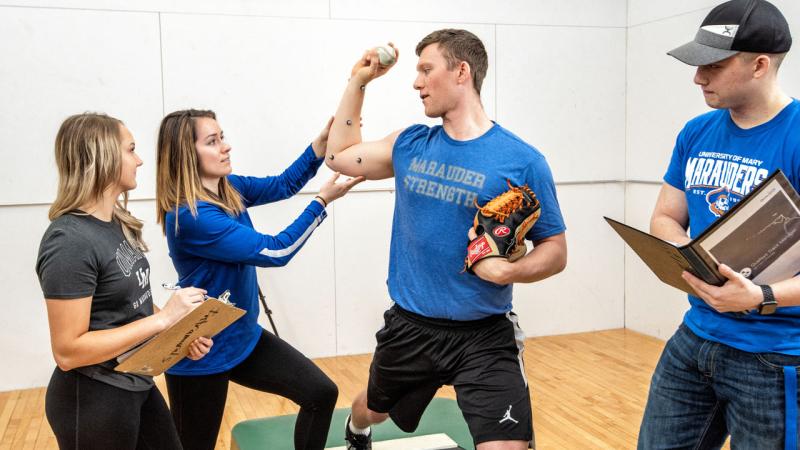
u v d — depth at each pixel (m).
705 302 1.87
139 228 2.01
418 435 3.09
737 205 1.57
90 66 4.24
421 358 2.21
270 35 4.54
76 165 1.79
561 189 5.26
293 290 4.76
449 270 2.10
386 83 4.77
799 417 1.80
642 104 5.17
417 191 2.12
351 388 4.18
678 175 2.12
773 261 1.70
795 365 1.79
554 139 5.20
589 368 4.50
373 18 4.72
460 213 2.06
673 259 1.77
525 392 2.11
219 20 4.44
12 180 4.17
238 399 4.08
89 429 1.79
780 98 1.83
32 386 4.32
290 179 2.88
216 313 1.91
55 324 1.72
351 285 4.88
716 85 1.81
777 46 1.75
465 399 2.11
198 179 2.31
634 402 3.86
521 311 5.27
